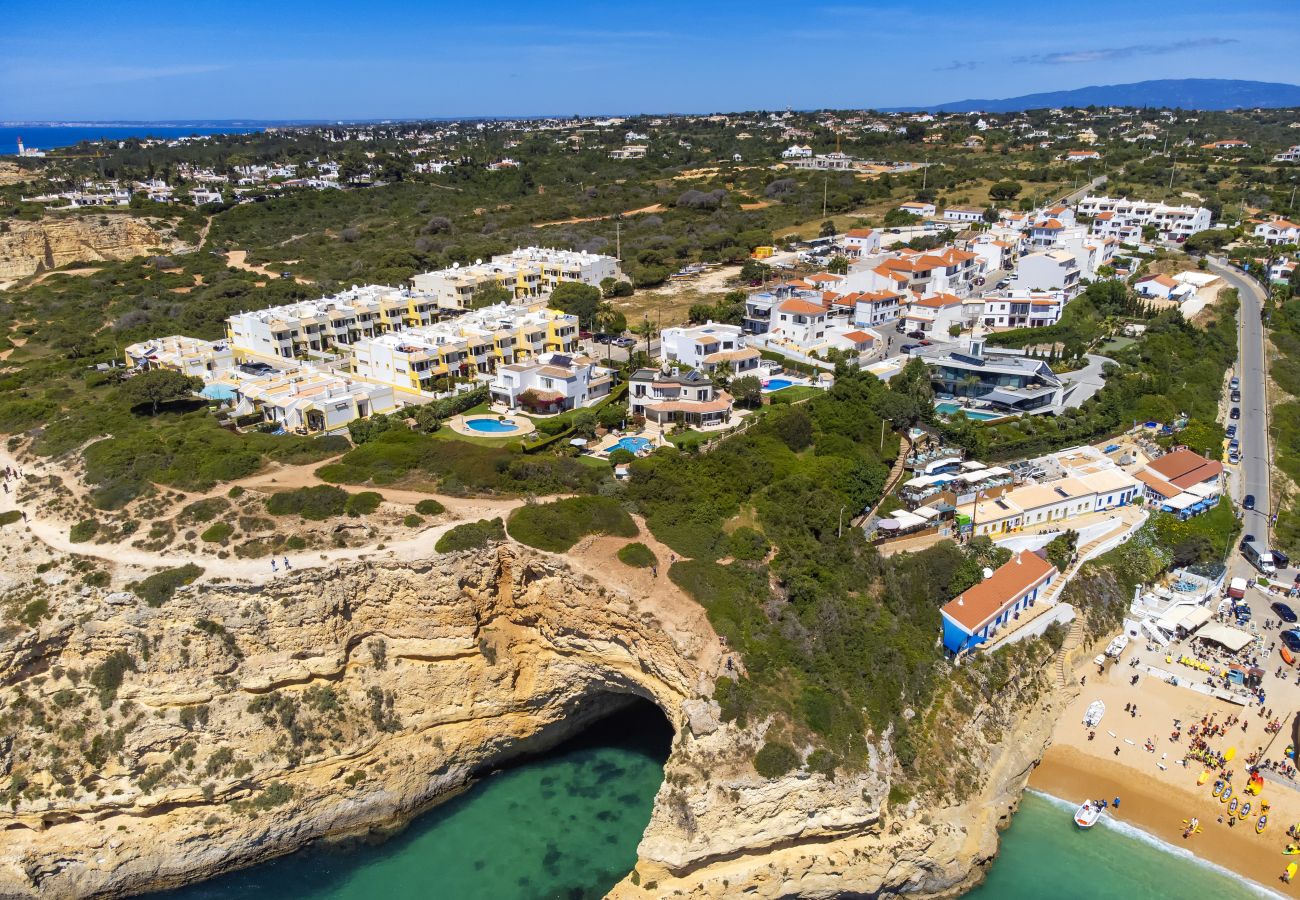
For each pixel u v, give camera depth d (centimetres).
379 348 11462
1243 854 6562
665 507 7938
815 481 8706
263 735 6819
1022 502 9256
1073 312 14275
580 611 7062
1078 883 6412
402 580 7038
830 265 16975
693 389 10150
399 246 19762
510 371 10506
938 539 8569
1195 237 18362
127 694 6806
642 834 6925
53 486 8362
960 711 7250
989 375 11456
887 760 6550
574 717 7925
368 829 7112
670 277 17725
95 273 17862
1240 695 7825
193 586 6806
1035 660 7950
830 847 6266
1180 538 9475
